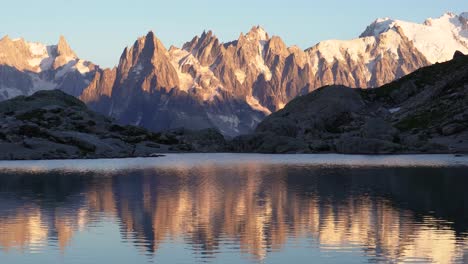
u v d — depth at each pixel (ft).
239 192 316.81
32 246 189.47
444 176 385.29
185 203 275.39
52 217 237.45
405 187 328.29
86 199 289.74
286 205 266.16
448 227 212.02
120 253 180.96
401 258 173.06
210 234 205.26
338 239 196.13
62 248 186.91
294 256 176.45
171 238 199.52
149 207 262.88
